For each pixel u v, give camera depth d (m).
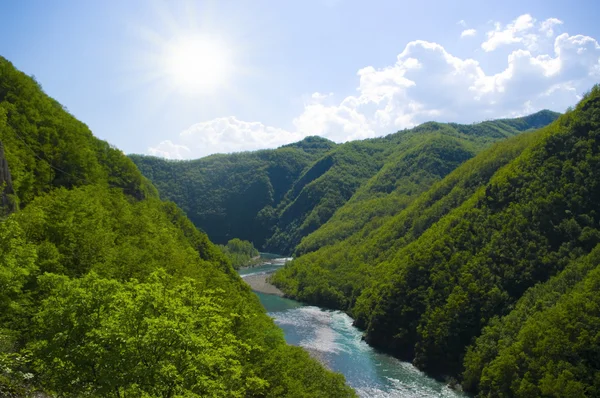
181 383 18.22
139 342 17.38
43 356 18.48
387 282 108.00
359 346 95.44
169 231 80.62
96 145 95.25
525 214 94.31
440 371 79.31
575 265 76.75
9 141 55.91
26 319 23.48
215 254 103.94
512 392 62.06
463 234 101.38
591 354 58.38
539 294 75.56
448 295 89.69
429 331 84.44
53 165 68.75
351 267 152.25
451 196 137.12
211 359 19.69
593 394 54.91
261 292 156.50
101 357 17.11
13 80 72.88
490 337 74.88
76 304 18.48
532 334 64.56
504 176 108.00
